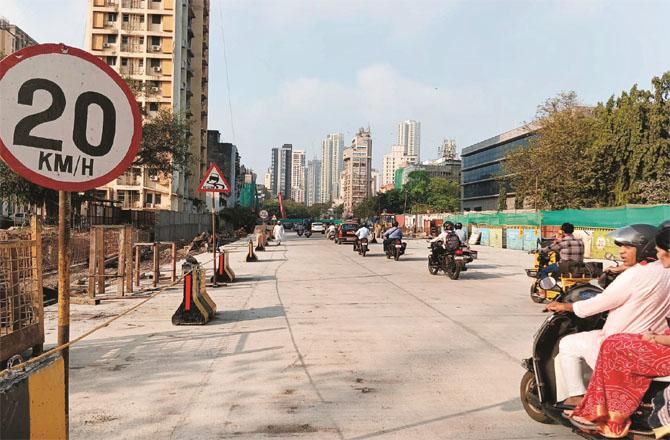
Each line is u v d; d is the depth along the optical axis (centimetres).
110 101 291
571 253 988
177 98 6131
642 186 3394
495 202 9725
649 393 339
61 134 277
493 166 9762
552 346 406
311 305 1026
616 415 335
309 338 734
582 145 3819
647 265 361
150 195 5903
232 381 537
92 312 950
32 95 269
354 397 490
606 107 3784
